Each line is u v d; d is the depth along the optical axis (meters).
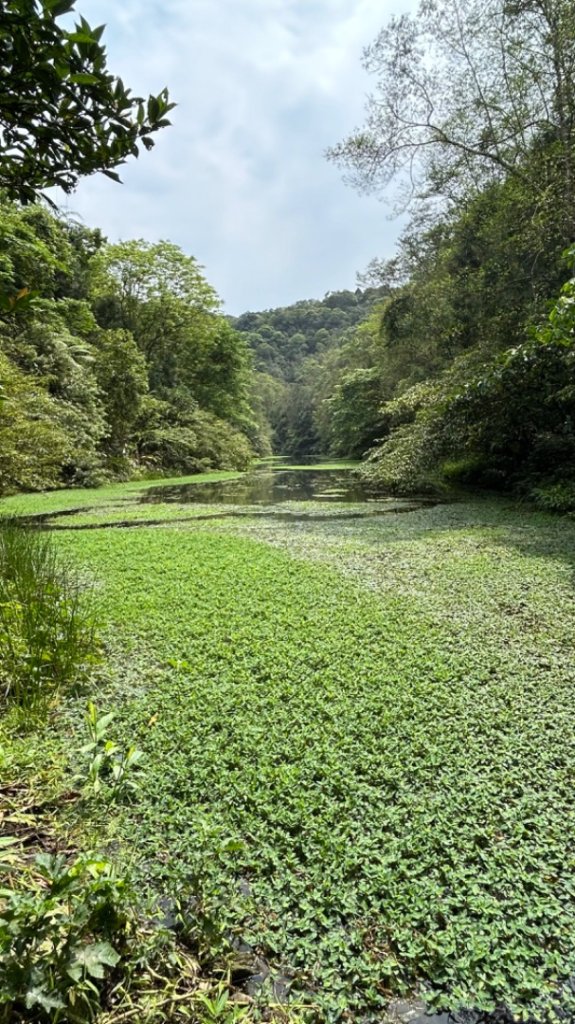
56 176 1.38
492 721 2.18
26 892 1.23
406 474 10.19
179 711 2.28
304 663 2.75
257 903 1.34
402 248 15.48
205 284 23.64
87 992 1.02
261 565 4.86
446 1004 1.12
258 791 1.74
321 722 2.18
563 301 3.23
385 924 1.29
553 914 1.31
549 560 4.84
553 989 1.15
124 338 17.09
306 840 1.54
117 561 5.01
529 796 1.73
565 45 8.02
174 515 8.67
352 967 1.19
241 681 2.55
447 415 9.08
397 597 3.86
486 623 3.31
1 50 1.10
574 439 8.20
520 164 9.38
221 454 22.06
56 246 12.98
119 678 2.61
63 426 12.52
